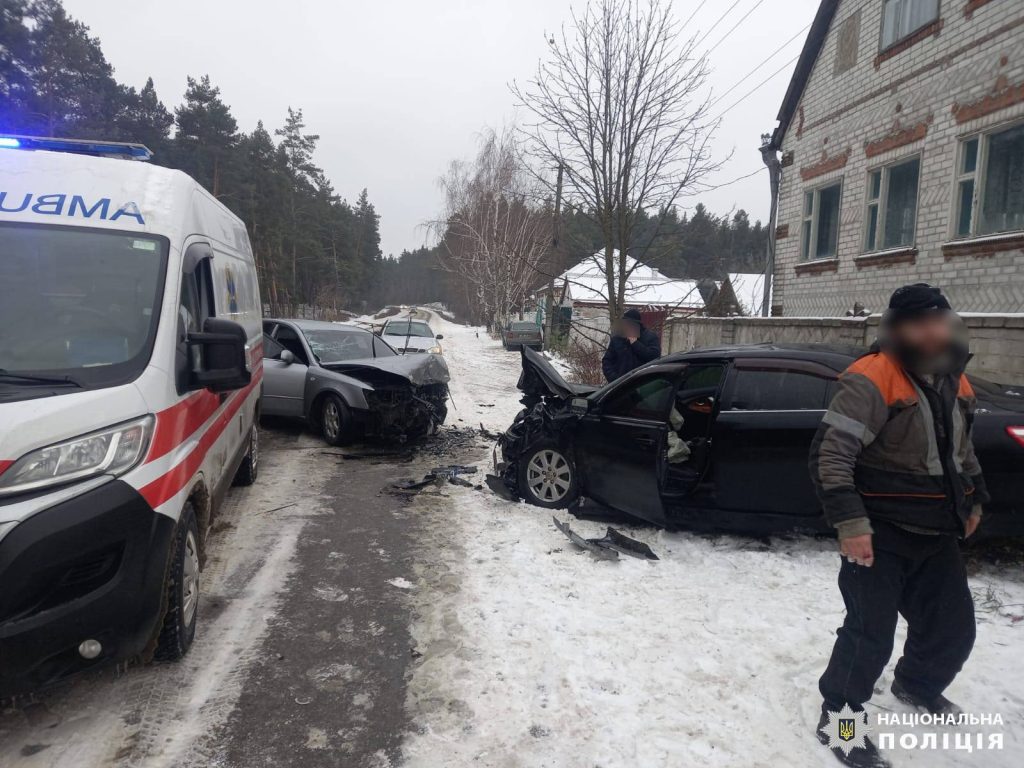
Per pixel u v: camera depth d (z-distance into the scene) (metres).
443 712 3.09
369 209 90.50
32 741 2.82
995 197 8.84
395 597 4.26
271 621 3.92
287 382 9.01
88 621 2.66
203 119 37.31
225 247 5.40
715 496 4.84
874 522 2.66
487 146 36.59
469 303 54.53
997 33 8.67
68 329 3.23
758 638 3.64
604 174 11.42
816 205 13.02
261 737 2.90
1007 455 3.96
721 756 2.74
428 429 8.95
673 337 16.44
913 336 2.54
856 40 11.64
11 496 2.54
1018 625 3.69
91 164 3.85
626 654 3.52
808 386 4.68
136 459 2.89
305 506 6.11
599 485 5.48
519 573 4.57
